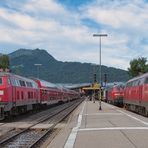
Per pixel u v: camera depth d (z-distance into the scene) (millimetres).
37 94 50594
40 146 18953
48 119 38312
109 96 80938
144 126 24891
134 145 16141
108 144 16609
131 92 47750
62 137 20641
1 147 18797
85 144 16859
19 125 30500
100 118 33969
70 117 40531
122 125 25781
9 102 33438
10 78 34281
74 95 149875
